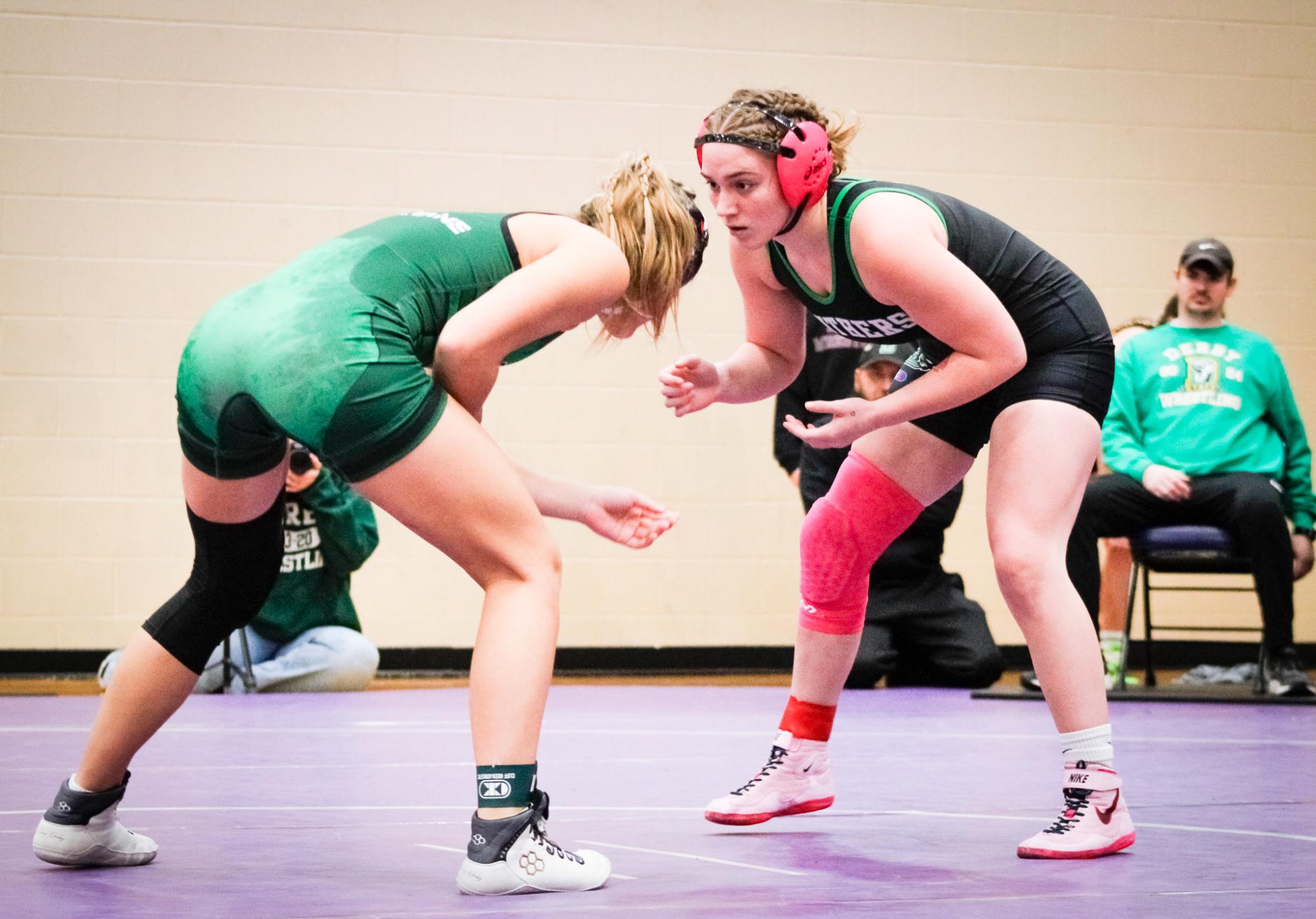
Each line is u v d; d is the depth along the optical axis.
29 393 16.47
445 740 9.66
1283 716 11.65
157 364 16.70
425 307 4.79
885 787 7.38
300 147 16.98
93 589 16.52
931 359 6.13
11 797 6.88
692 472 17.61
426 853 5.36
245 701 13.07
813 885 4.74
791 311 6.43
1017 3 18.36
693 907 4.32
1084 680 5.51
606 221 5.12
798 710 6.30
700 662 17.55
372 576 16.97
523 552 4.69
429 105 17.22
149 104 16.73
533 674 4.59
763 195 5.57
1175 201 18.69
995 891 4.64
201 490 4.94
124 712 4.95
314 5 17.00
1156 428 13.69
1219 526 13.25
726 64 17.75
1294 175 18.92
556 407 17.38
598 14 17.52
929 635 14.98
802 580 6.29
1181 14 18.69
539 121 17.41
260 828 5.97
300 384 4.52
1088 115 18.52
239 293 4.98
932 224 5.60
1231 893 4.60
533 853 4.55
